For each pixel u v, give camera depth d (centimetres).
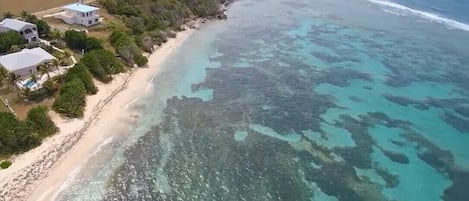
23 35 9538
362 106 8344
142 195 5838
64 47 9738
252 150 6894
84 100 7894
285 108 8256
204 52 11019
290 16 14262
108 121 7594
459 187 6116
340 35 12288
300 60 10506
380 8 15388
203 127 7550
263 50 11169
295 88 9075
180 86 9100
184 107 8225
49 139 6694
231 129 7506
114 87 8738
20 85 7738
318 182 6162
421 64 10288
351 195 5909
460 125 7700
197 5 14150
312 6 15675
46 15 11788
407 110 8206
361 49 11212
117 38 10300
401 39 11950
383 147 7031
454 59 10575
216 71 9881
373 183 6159
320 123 7731
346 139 7238
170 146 6962
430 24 13338
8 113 6500
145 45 10712
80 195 5756
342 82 9356
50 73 8231
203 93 8819
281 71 9881
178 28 12588
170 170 6372
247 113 8056
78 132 7044
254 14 14525
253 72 9838
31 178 5912
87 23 11156
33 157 6241
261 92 8894
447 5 15775
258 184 6106
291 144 7075
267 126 7612
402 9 15212
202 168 6438
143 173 6288
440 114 8069
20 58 8088
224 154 6788
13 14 11644
